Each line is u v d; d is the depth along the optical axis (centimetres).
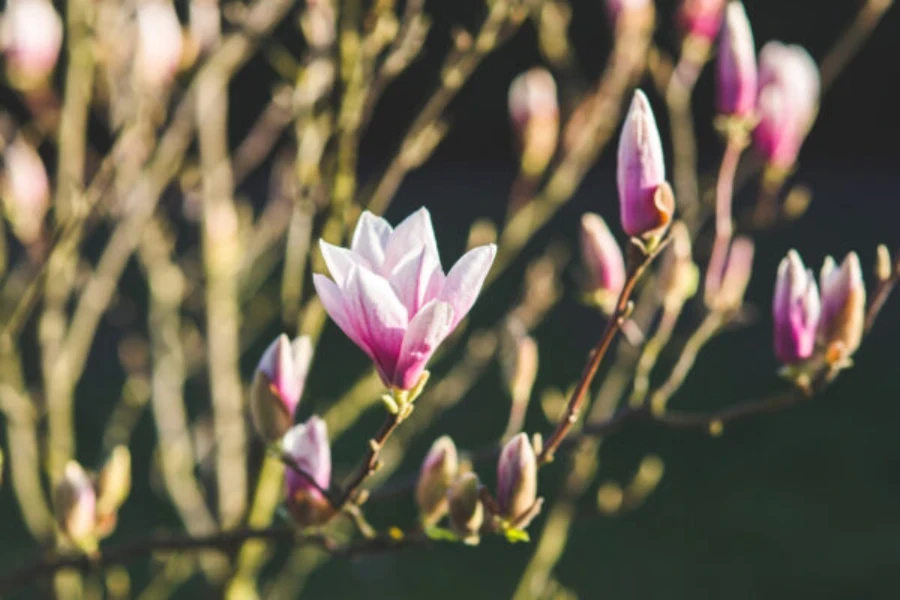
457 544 1014
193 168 520
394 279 238
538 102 485
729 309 372
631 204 265
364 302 236
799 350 315
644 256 268
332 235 370
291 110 447
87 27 432
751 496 1110
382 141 1925
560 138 555
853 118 2031
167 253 523
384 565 959
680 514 1083
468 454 358
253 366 1187
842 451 1176
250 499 392
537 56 1499
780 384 1277
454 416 1168
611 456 1168
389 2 371
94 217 463
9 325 406
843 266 313
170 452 484
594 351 281
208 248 473
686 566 1013
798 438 1199
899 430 1206
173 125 464
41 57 451
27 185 445
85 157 566
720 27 456
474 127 1991
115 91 455
